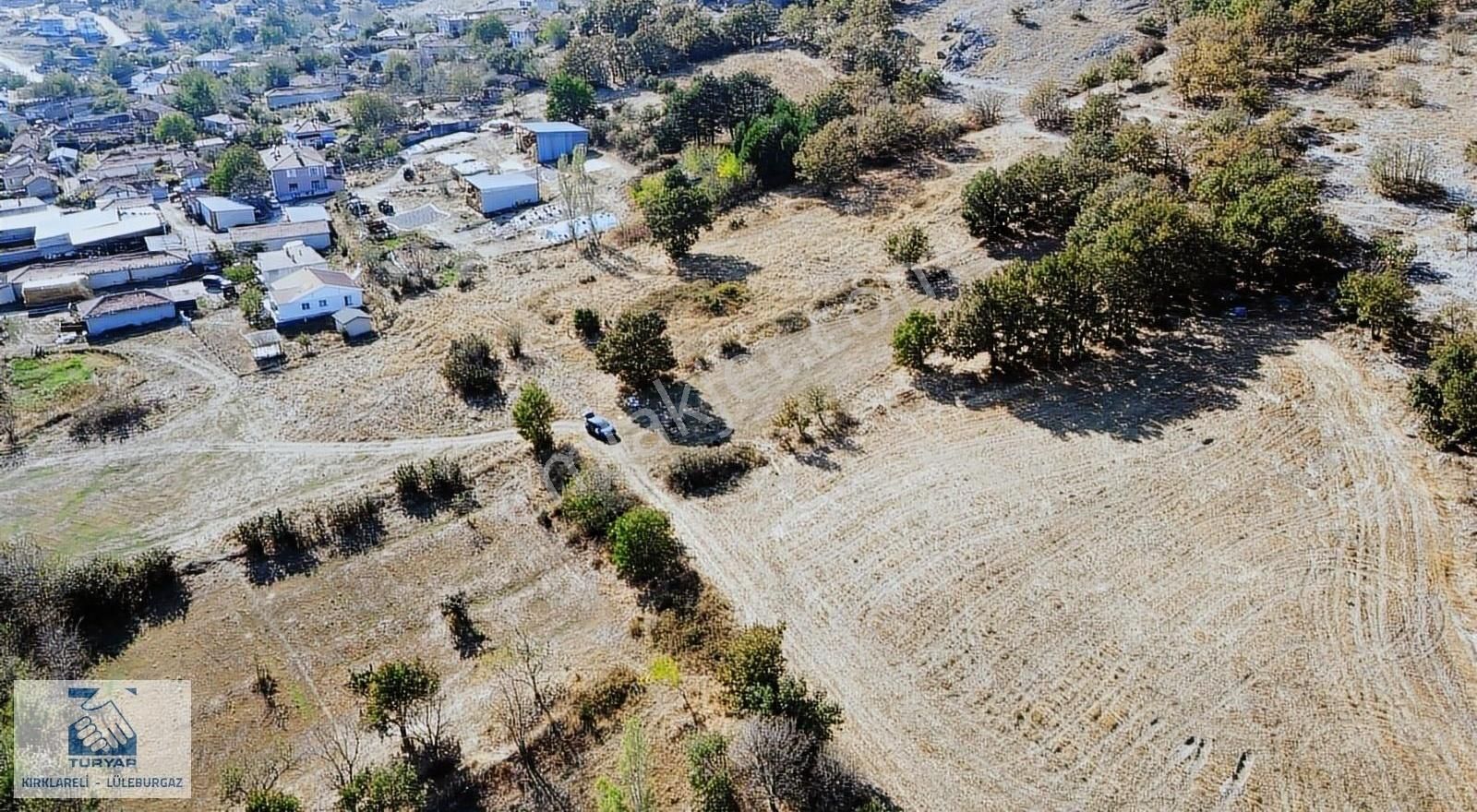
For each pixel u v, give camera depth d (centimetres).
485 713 3769
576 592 4425
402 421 5941
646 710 3697
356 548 4778
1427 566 4091
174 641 4219
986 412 5488
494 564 4638
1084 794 3262
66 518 5084
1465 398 4572
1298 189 6288
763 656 3522
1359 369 5403
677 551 4531
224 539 4856
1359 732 3397
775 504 4869
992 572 4269
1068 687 3675
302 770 3581
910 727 3553
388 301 7750
